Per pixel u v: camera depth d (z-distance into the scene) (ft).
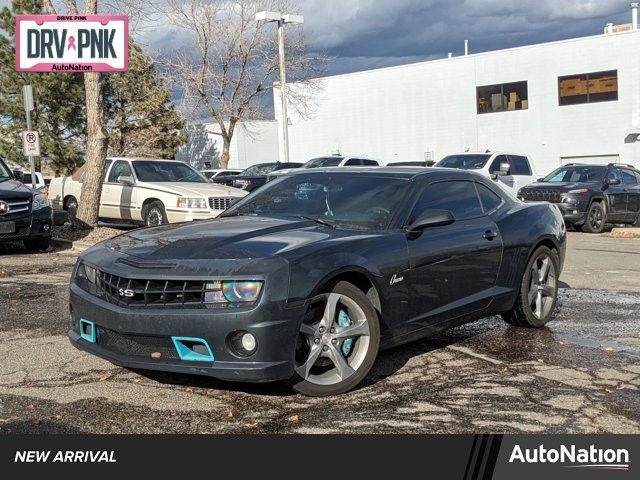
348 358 16.21
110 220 50.08
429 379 17.33
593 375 17.78
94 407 15.07
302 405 15.37
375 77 138.10
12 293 27.27
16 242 43.88
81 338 16.42
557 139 119.34
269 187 20.89
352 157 75.20
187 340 14.52
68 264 34.91
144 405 15.21
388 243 17.03
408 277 17.35
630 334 22.08
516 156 69.51
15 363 18.07
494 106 125.49
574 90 117.19
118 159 50.16
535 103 121.08
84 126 115.75
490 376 17.61
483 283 20.10
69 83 111.14
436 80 131.34
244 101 130.62
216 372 14.37
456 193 20.35
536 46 120.16
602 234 58.95
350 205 18.76
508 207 22.07
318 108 145.89
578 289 30.17
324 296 15.47
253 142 153.99
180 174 50.57
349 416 14.76
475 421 14.55
